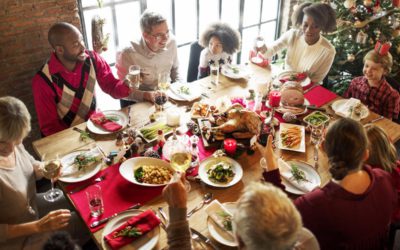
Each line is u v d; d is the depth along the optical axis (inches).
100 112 89.4
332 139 51.5
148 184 66.4
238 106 82.4
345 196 49.8
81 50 93.8
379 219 51.6
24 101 112.2
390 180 55.8
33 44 105.7
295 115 88.4
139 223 58.6
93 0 118.5
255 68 115.1
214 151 77.1
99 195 65.4
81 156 73.2
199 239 56.9
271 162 62.9
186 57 158.6
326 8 115.0
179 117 83.7
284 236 37.2
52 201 80.5
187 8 146.1
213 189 67.2
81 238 75.2
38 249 66.5
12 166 67.4
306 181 68.4
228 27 118.6
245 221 38.5
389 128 86.0
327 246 52.1
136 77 90.2
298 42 125.7
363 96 104.2
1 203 65.1
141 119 87.8
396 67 144.8
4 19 97.8
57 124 98.6
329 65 120.5
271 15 176.7
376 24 142.3
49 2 102.9
